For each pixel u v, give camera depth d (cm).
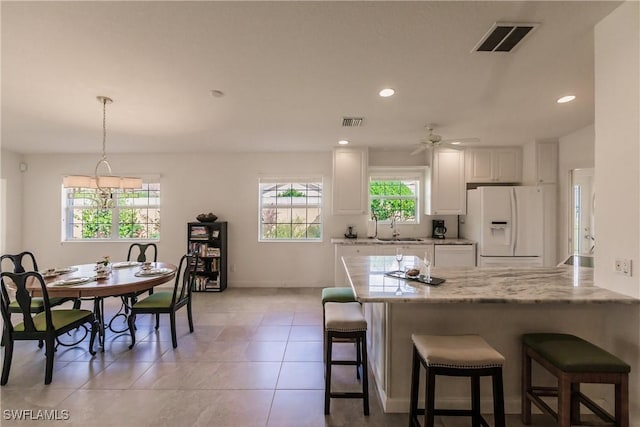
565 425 157
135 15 160
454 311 204
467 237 498
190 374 252
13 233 511
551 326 201
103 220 543
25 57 204
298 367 263
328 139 436
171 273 321
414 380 182
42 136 412
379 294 182
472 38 183
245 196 534
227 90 260
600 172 183
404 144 469
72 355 285
